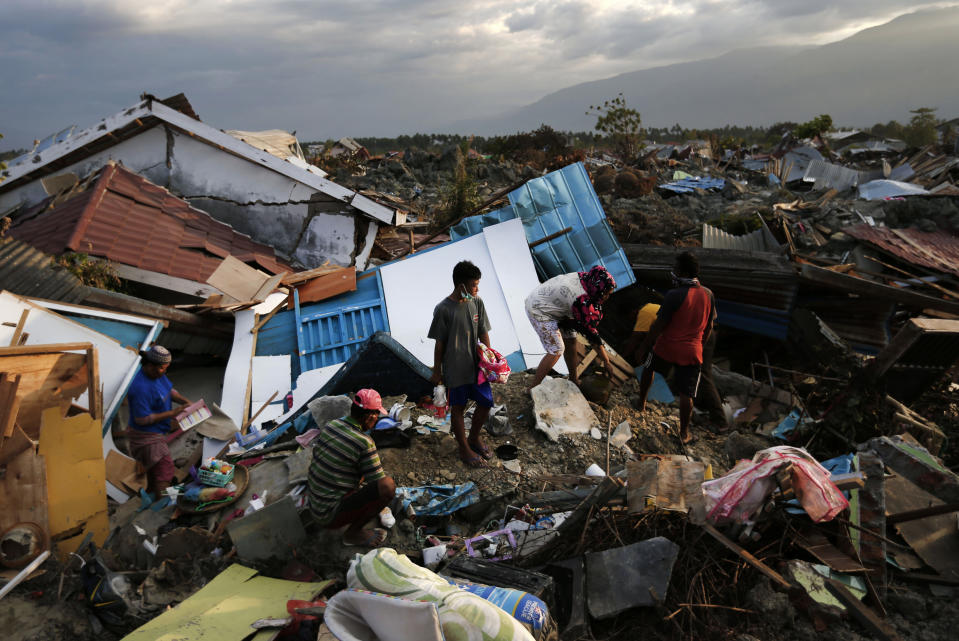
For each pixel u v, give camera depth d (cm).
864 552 404
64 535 471
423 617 237
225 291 1008
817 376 676
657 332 573
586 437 589
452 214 2017
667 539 400
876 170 3372
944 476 440
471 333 503
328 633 349
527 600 323
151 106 1346
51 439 473
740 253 852
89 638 394
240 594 397
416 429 577
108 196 1178
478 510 496
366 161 3762
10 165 1445
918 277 1115
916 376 576
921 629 365
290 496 463
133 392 561
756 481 410
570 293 618
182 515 497
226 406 793
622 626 379
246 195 1434
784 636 362
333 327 864
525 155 4078
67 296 791
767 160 4462
